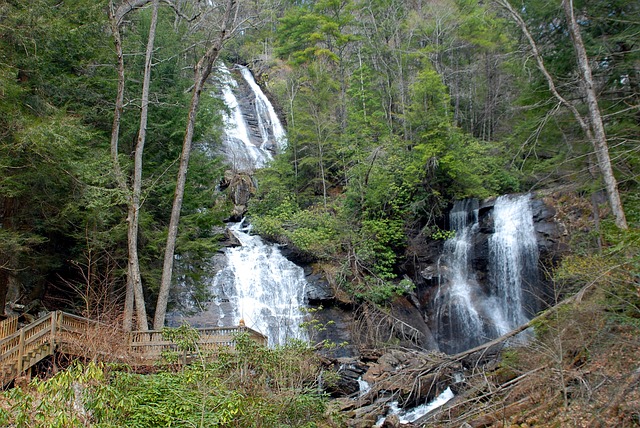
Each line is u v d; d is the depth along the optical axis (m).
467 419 11.36
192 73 25.83
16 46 15.31
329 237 25.64
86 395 7.12
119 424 7.58
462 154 27.39
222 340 13.42
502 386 11.38
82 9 17.03
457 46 38.19
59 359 12.81
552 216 23.27
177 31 23.70
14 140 13.60
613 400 8.33
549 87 15.30
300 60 35.56
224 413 7.90
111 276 17.61
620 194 14.20
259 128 43.16
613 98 14.67
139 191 16.83
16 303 18.00
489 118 34.34
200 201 21.08
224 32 18.42
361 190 26.27
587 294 11.44
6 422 6.33
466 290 25.12
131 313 15.57
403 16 39.66
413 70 37.53
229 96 44.12
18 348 11.63
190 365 11.00
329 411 11.31
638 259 8.98
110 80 19.62
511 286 23.86
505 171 28.00
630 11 14.43
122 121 19.97
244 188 31.94
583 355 10.20
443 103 28.52
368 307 22.98
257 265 24.72
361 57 38.66
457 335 24.11
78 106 18.23
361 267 24.73
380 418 13.95
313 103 32.19
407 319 23.31
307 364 11.73
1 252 14.12
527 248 23.44
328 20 36.50
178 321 20.55
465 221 26.89
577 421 8.77
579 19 15.16
